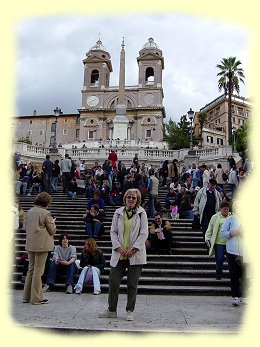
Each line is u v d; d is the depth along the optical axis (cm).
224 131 7900
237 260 706
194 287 862
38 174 2027
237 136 4544
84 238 1187
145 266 988
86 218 1192
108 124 7569
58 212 1515
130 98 7669
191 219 1373
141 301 754
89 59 7856
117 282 597
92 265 888
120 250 593
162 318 592
